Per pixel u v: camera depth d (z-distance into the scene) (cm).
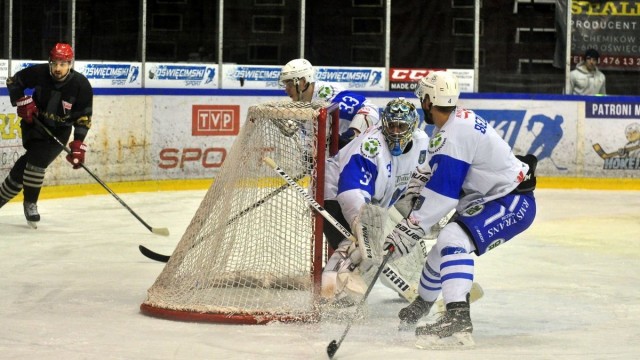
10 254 1356
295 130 996
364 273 987
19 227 1598
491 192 889
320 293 971
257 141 996
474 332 941
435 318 985
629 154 2406
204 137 2223
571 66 2602
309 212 981
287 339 891
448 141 866
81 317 978
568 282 1217
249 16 2494
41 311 1007
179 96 2186
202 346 862
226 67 2483
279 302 973
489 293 1145
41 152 1561
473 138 865
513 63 2617
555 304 1084
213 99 2227
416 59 2617
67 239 1489
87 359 818
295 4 2509
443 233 885
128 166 2127
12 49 2272
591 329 961
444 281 873
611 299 1114
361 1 2534
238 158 998
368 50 2552
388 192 1016
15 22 2280
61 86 1553
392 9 2600
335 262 995
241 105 2258
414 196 916
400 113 973
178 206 1886
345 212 977
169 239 1509
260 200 991
